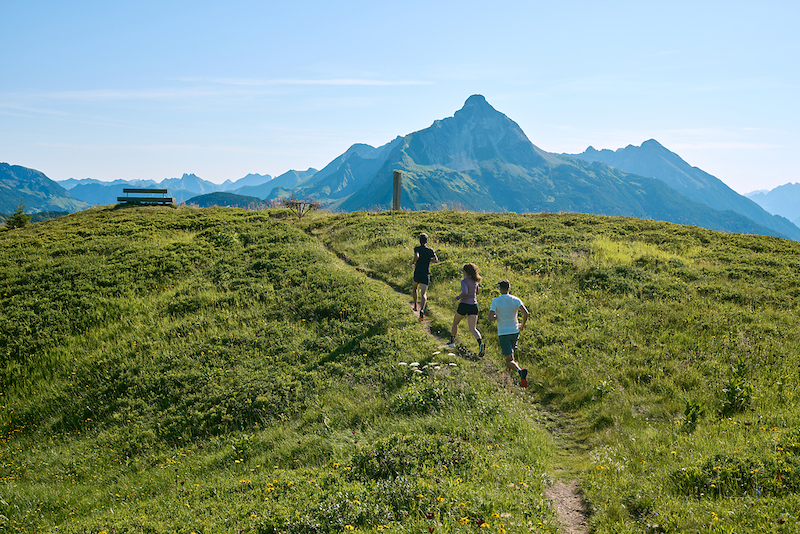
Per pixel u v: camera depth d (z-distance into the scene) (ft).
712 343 36.22
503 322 31.58
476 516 16.61
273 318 48.62
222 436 32.22
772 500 15.85
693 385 30.55
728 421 24.56
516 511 17.17
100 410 37.83
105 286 59.16
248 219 93.97
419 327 42.52
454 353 37.29
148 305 54.19
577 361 35.24
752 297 45.70
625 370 33.30
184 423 34.40
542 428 27.86
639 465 21.25
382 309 46.50
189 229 87.56
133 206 110.52
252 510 19.63
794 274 52.47
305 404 33.76
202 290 57.31
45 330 49.57
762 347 34.96
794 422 22.84
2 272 63.52
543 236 74.79
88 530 20.47
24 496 27.89
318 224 93.04
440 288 52.80
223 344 44.19
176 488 25.50
